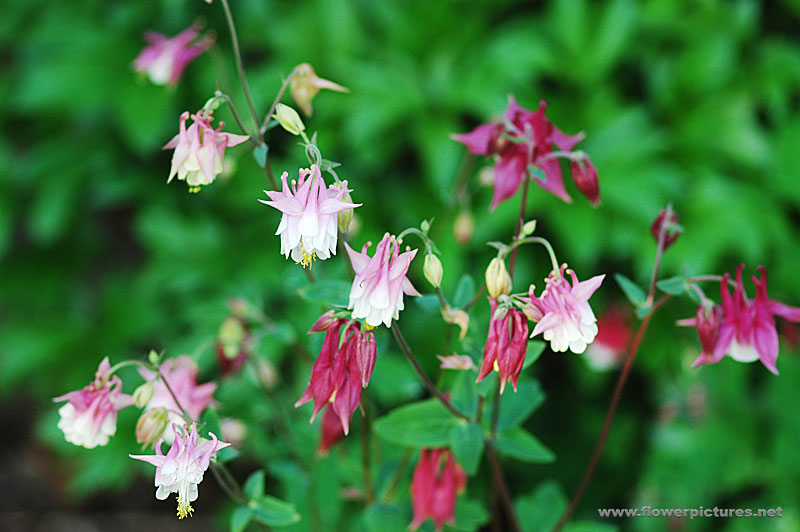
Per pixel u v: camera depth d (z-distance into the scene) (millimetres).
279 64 1697
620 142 1601
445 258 1576
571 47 1684
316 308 1461
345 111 1684
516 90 1673
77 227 2074
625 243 1586
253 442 1354
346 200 1115
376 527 1263
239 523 1214
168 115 1721
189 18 1769
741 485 1562
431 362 1576
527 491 1704
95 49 1773
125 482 1769
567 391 1788
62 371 1881
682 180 1594
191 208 1848
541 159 1195
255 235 1748
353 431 1408
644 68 1815
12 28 1915
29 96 1728
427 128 1639
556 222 1555
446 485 1227
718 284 1654
